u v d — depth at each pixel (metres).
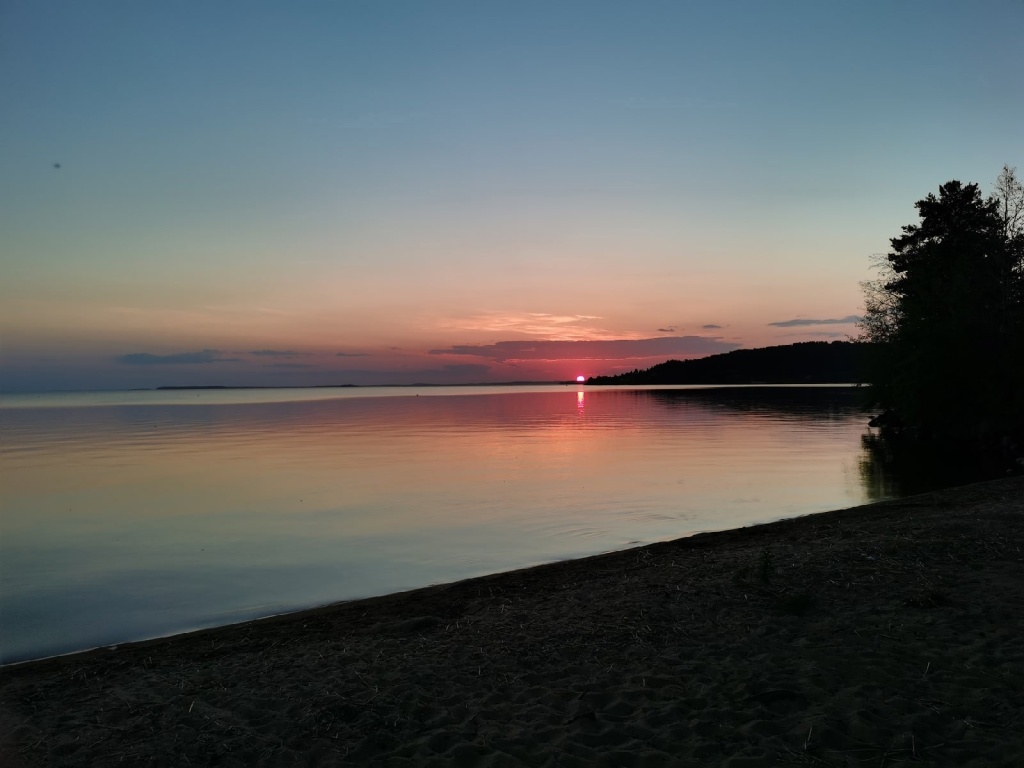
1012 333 39.28
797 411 73.56
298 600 11.11
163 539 15.57
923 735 4.99
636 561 12.12
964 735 4.96
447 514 18.16
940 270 45.56
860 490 21.83
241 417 77.12
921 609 7.93
